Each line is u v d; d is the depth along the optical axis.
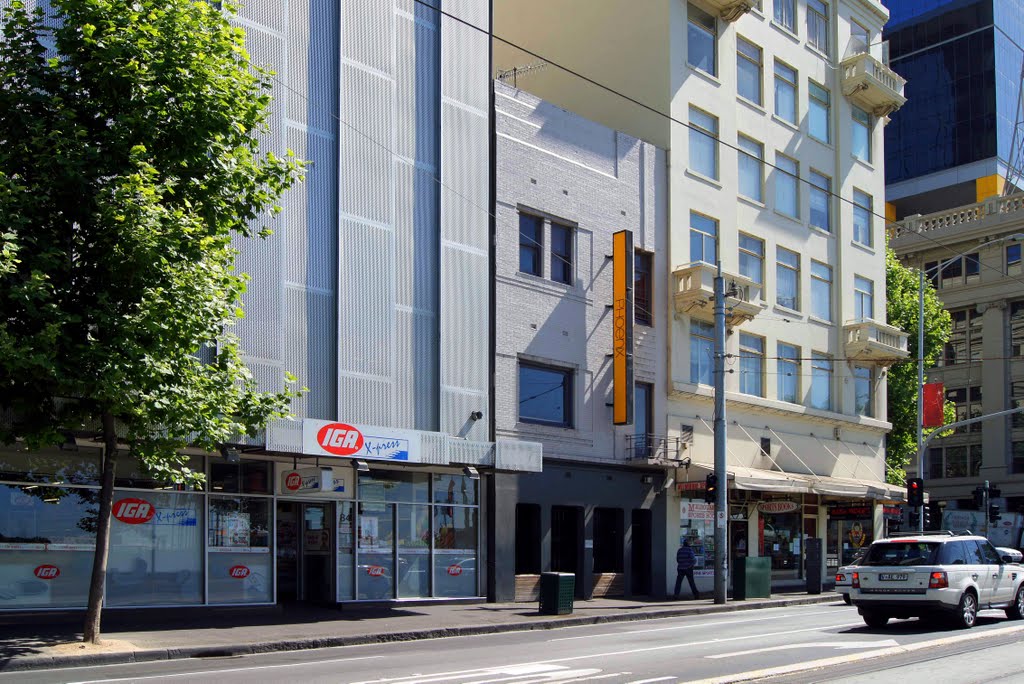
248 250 20.62
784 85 37.94
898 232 60.44
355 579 22.34
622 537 29.30
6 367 13.41
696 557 31.70
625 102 33.28
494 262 25.98
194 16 15.52
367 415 22.28
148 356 14.23
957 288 58.16
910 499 34.62
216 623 18.77
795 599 29.38
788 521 35.88
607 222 29.98
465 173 25.23
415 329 23.59
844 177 40.34
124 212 14.14
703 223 33.38
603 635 18.77
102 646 14.98
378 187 23.20
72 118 14.56
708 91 33.88
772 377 35.38
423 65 24.64
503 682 11.83
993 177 66.31
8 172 14.37
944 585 18.23
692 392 31.50
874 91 40.97
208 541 19.98
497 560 24.95
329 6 22.83
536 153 27.95
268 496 21.05
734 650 15.55
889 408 45.00
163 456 15.55
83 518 18.36
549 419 27.62
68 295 14.40
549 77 35.16
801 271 37.47
